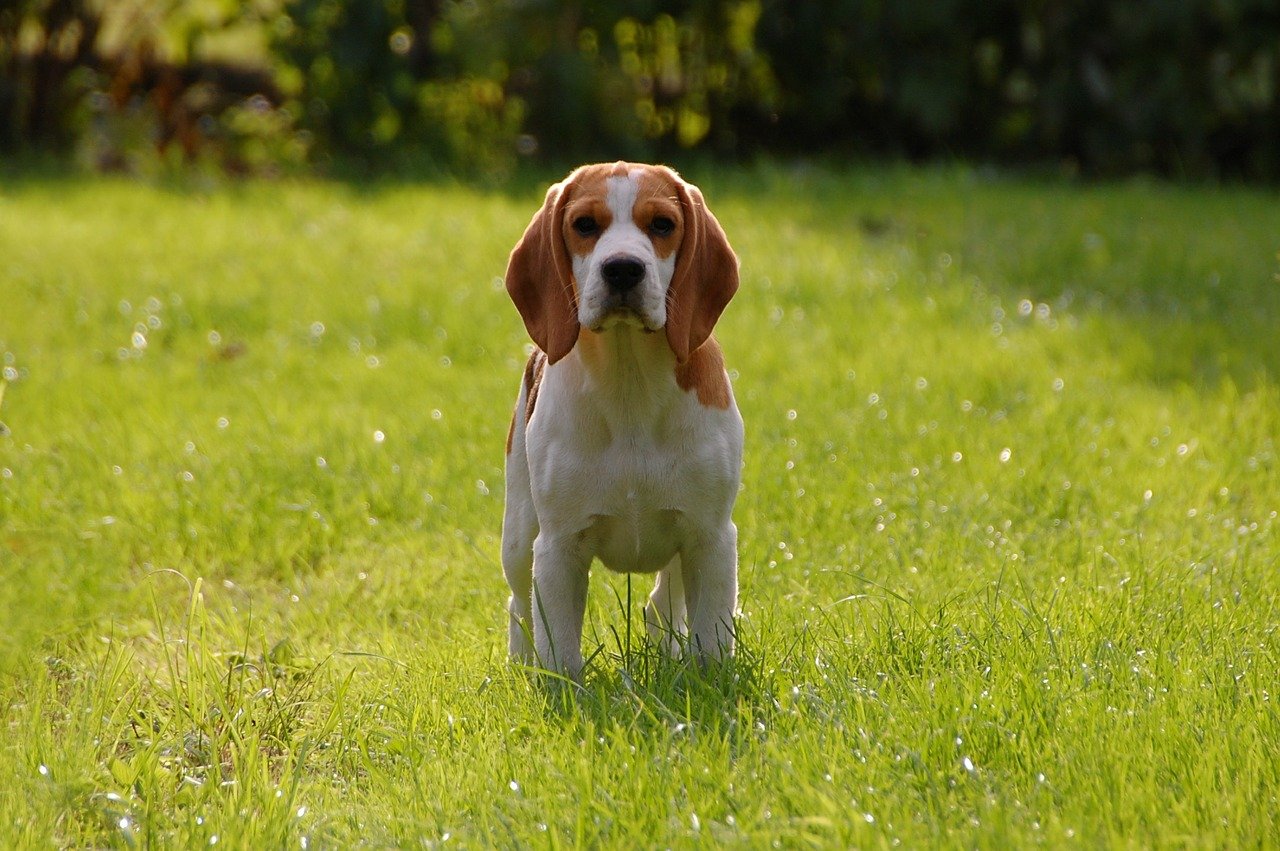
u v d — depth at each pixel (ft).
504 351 43.78
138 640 27.37
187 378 42.16
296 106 73.56
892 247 55.31
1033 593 26.35
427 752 21.22
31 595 27.68
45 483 33.73
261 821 19.35
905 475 33.50
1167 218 60.49
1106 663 22.47
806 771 19.45
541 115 72.43
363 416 38.50
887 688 22.27
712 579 23.79
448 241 56.18
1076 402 38.73
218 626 27.35
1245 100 72.74
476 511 32.55
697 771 19.70
